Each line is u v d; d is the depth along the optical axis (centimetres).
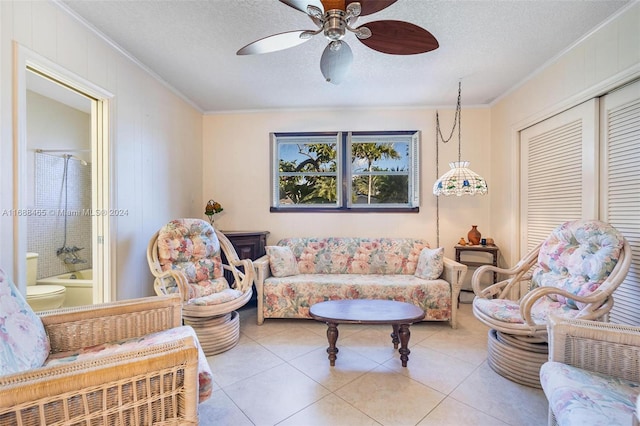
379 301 233
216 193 378
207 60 247
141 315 151
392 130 361
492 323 188
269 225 374
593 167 214
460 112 355
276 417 152
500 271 228
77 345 137
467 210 356
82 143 355
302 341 245
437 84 295
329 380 185
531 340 177
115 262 225
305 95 325
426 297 274
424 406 160
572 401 99
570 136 235
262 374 193
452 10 184
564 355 122
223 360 212
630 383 109
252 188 376
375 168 375
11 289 124
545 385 117
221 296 230
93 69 204
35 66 169
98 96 212
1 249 150
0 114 149
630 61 183
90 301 296
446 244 357
